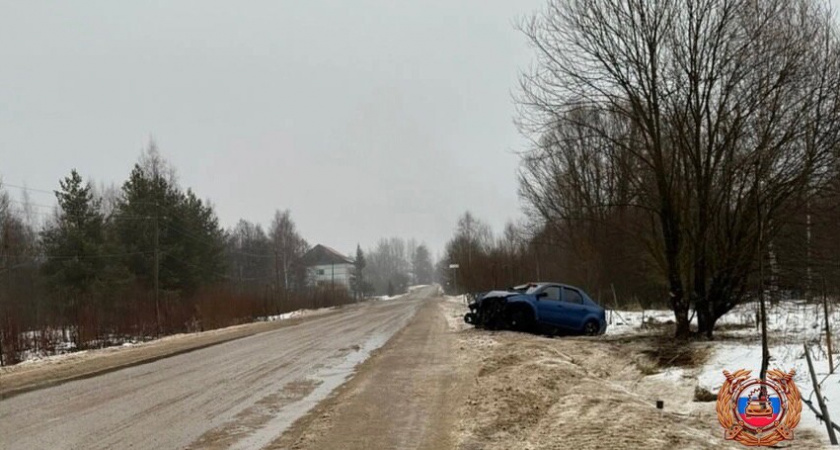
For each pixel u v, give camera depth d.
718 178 14.14
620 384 11.38
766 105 13.18
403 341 18.55
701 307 14.31
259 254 85.62
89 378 12.27
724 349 11.84
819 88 12.78
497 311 19.53
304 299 59.94
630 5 14.44
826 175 13.15
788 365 9.48
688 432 6.74
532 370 11.00
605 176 23.92
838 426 6.52
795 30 13.45
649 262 21.16
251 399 9.60
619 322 22.19
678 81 14.17
